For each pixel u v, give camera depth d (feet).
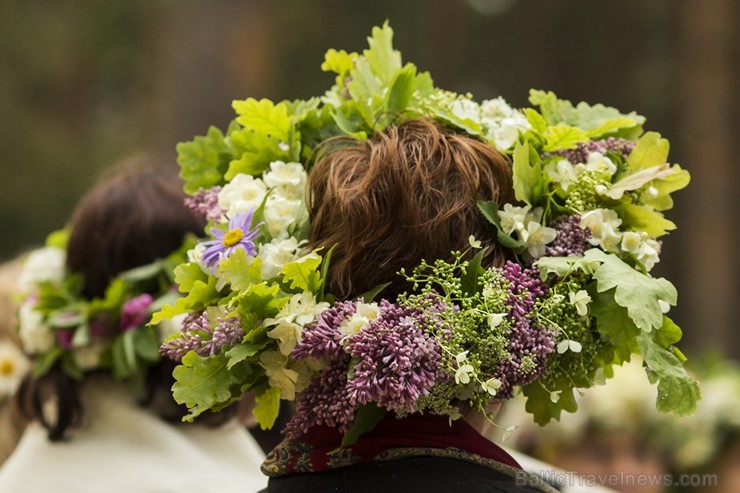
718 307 59.82
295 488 7.07
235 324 6.93
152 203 10.87
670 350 7.26
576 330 7.06
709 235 59.82
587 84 91.20
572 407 7.33
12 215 87.25
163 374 10.55
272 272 7.09
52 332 10.68
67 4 96.84
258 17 58.54
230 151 8.44
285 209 7.39
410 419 6.97
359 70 8.00
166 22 60.85
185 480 10.04
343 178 7.11
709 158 59.67
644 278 7.02
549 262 6.98
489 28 96.02
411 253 6.88
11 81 93.30
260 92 58.65
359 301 6.73
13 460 10.61
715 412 16.37
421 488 6.70
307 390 6.96
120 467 10.09
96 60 97.35
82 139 93.66
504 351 6.73
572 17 92.58
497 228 7.03
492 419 7.33
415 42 90.43
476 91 95.91
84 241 10.92
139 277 10.50
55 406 10.67
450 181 7.06
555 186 7.48
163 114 58.49
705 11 59.67
